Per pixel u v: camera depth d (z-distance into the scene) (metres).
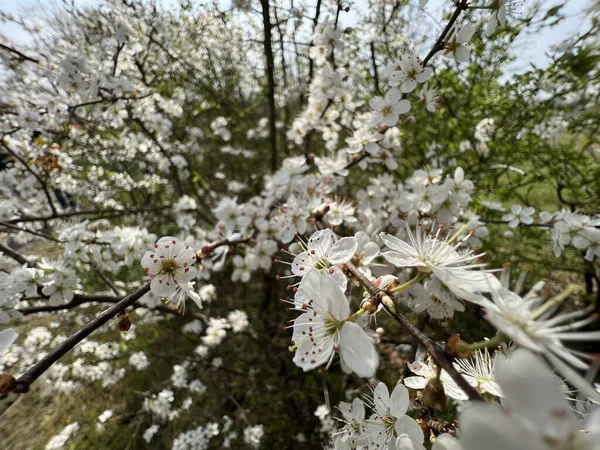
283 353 4.23
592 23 2.65
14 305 2.13
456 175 2.39
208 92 5.25
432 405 0.96
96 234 2.63
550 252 4.23
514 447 0.61
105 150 4.68
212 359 4.41
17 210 3.74
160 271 1.55
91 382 4.11
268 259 3.02
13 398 1.02
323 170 2.86
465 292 0.98
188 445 3.34
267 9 3.40
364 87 4.76
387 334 3.29
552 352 0.81
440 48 2.10
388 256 1.23
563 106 3.86
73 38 4.10
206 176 5.93
